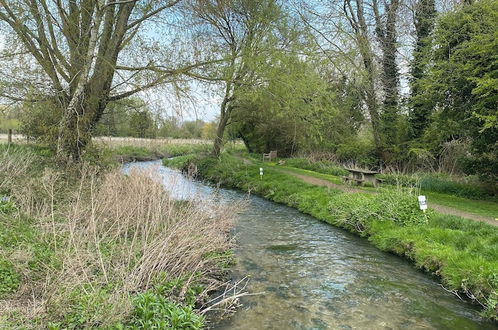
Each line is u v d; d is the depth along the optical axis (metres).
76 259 5.29
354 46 20.34
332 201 13.27
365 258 8.81
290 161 28.61
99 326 4.32
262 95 17.27
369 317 5.88
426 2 20.06
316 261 8.55
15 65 11.35
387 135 21.81
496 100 12.27
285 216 13.48
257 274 7.63
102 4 11.70
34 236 6.68
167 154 38.66
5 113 11.88
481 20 13.66
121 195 8.34
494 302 5.91
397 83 22.12
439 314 6.04
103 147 12.73
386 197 11.32
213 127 33.09
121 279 5.39
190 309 5.05
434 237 8.81
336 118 24.14
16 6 11.11
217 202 10.75
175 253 6.39
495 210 11.46
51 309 4.38
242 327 5.43
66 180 10.23
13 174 10.03
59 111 12.05
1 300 4.64
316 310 6.07
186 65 13.70
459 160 16.00
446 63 14.17
